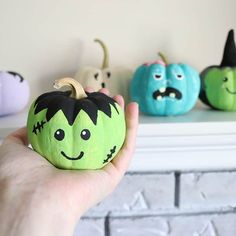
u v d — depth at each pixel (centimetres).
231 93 37
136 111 26
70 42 41
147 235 39
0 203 22
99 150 23
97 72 38
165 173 38
